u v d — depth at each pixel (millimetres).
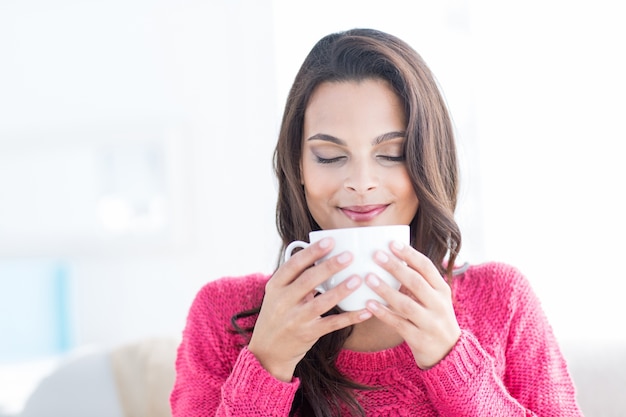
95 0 2863
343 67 1022
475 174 2281
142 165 2777
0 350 2953
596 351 1431
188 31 2758
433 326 911
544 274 2168
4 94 2967
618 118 2100
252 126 2678
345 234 871
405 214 1072
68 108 2902
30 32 2949
